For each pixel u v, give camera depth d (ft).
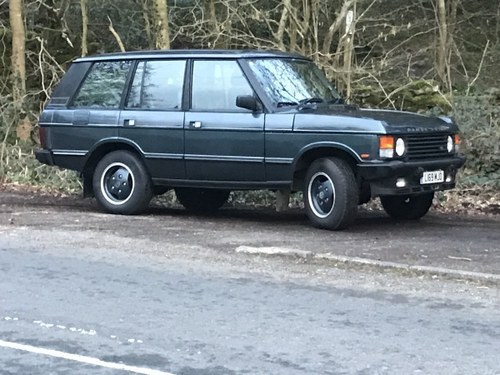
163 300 22.82
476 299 22.86
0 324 20.65
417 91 51.96
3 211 38.34
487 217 37.32
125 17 70.64
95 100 37.37
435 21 67.77
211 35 54.54
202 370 17.37
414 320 20.92
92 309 21.95
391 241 30.68
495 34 73.77
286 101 33.65
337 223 32.24
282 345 18.98
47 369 17.51
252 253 28.66
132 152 36.65
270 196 41.09
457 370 17.34
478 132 45.19
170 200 42.68
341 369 17.40
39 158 38.73
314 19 52.29
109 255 28.55
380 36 59.06
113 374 17.17
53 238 31.48
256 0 55.72
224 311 21.74
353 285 24.41
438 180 32.83
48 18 68.74
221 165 34.19
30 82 62.34
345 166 32.07
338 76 51.70
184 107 35.01
